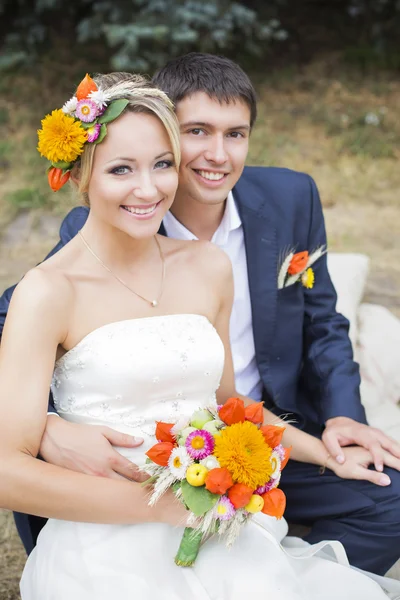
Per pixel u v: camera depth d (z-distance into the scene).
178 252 2.20
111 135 1.90
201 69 2.37
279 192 2.74
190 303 2.16
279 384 2.70
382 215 5.53
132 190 1.94
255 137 6.45
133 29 6.07
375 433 2.51
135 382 2.00
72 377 2.04
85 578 1.89
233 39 7.16
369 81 7.46
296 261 2.62
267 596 1.85
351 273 3.97
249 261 2.65
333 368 2.73
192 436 1.80
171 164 2.00
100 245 2.05
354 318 3.74
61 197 5.57
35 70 7.19
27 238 5.08
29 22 7.29
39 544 2.03
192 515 1.84
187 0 6.31
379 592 2.03
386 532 2.45
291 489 2.61
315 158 6.25
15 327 1.93
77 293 2.02
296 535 2.71
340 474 2.46
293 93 7.24
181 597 1.86
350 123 6.77
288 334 2.73
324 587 2.01
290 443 2.55
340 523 2.52
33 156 6.05
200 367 2.07
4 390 1.90
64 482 1.89
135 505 1.91
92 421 2.04
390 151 6.38
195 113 2.34
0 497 1.89
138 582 1.87
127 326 2.03
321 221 2.84
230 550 1.97
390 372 3.55
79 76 7.11
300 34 8.05
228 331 2.33
